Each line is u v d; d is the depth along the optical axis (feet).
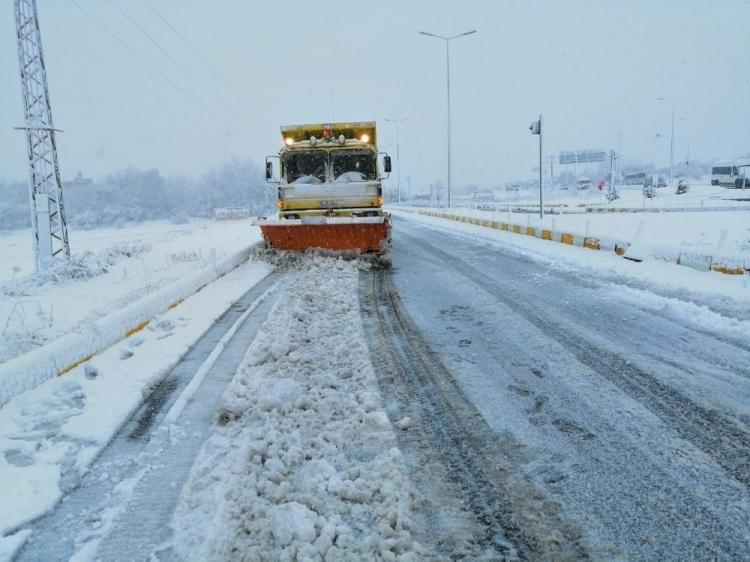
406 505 10.53
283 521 9.73
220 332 23.54
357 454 12.59
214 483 11.55
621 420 14.26
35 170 45.88
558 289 31.99
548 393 16.17
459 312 26.68
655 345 20.65
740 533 9.67
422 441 13.25
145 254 56.49
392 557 9.00
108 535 10.09
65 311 30.32
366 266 41.83
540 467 12.01
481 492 11.09
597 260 41.88
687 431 13.58
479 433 13.65
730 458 12.25
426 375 17.78
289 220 43.04
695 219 86.58
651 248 40.14
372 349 20.62
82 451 13.09
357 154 46.60
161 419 15.01
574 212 120.78
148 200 288.30
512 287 32.99
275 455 12.29
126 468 12.50
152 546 9.75
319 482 11.16
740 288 29.22
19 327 25.76
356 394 15.83
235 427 14.12
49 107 45.93
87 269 42.24
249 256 45.16
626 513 10.32
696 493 10.91
